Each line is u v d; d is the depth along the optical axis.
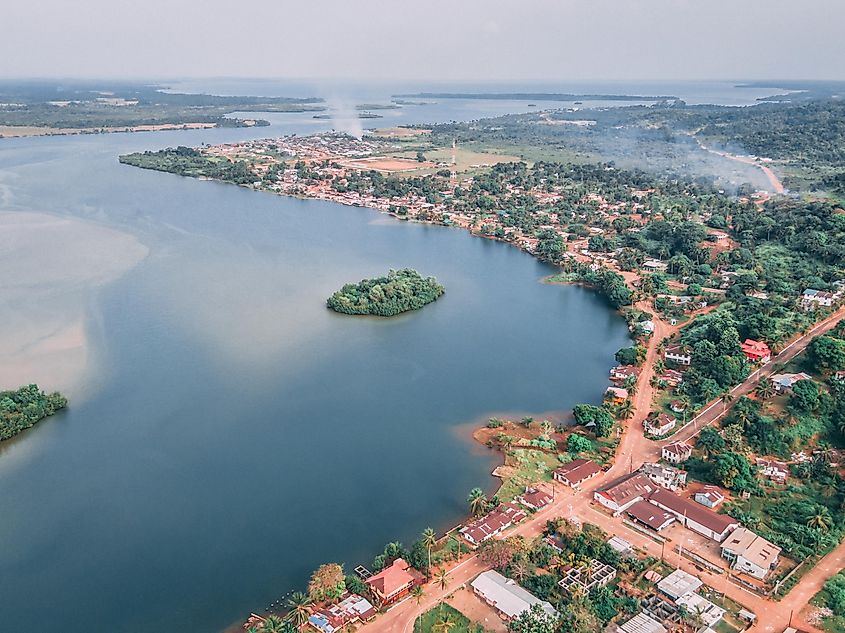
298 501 156.50
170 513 152.12
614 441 177.75
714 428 180.38
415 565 132.38
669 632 116.50
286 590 130.12
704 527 142.38
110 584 131.75
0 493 158.38
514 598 123.12
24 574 134.38
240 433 184.50
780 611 121.44
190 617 124.06
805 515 144.75
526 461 170.62
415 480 164.75
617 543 138.50
